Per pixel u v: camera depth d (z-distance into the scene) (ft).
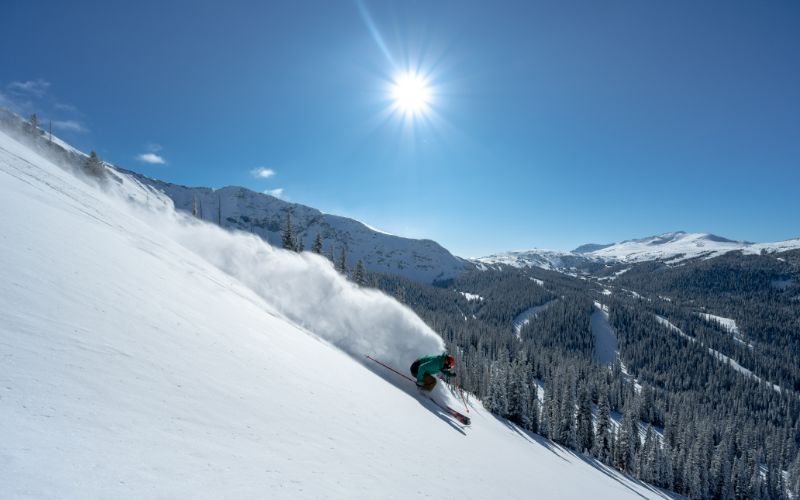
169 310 20.27
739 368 622.54
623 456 200.03
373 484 12.98
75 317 13.75
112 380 11.18
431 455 21.08
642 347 611.88
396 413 26.81
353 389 25.98
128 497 6.73
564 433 178.81
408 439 21.75
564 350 593.42
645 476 197.36
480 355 263.70
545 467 46.34
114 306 16.60
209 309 25.23
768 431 394.11
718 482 239.09
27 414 7.85
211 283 36.32
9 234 18.30
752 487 254.47
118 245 29.22
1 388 8.30
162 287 23.84
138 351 13.85
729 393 512.63
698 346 643.45
